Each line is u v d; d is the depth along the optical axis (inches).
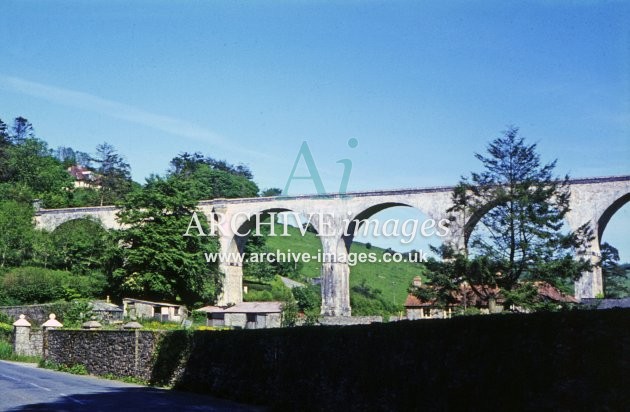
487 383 597.9
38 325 2285.9
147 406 896.9
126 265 2824.8
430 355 674.8
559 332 540.7
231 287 3129.9
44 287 2753.4
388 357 740.0
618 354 498.3
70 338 1437.0
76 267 3179.1
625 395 489.1
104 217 3427.7
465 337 632.4
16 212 3484.3
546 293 1647.4
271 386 964.0
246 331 1044.5
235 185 5393.7
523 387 561.0
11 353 1710.1
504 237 1593.3
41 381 1195.9
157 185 2915.8
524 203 1583.4
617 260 2743.6
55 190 5049.2
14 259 3198.8
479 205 1689.2
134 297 2805.1
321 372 861.2
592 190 2427.4
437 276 1647.4
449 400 641.0
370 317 2426.2
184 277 2851.9
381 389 745.0
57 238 3284.9
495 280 1585.9
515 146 1679.4
